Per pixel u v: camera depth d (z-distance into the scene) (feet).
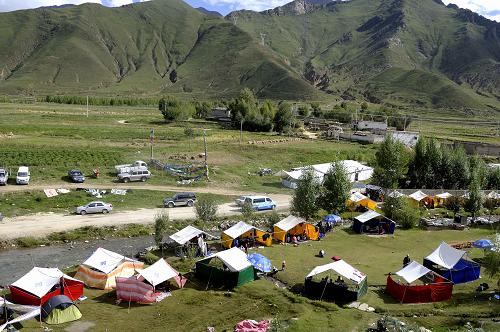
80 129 440.04
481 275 150.71
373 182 294.66
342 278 138.72
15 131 395.55
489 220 227.40
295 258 162.91
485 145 446.19
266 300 126.31
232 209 231.09
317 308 122.21
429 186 304.71
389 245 184.34
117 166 282.36
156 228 168.66
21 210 205.26
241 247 169.07
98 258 139.33
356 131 573.33
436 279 135.74
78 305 120.67
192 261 154.71
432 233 206.08
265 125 537.24
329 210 220.84
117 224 195.21
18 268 147.74
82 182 256.73
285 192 278.46
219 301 125.49
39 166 280.31
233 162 344.08
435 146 308.19
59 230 182.80
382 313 120.47
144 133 442.09
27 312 108.37
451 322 116.26
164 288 131.54
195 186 271.69
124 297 124.26
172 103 613.11
